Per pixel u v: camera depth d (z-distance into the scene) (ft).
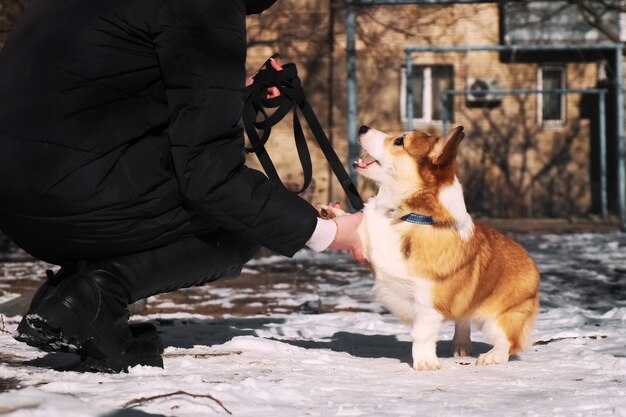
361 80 82.89
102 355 14.49
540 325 24.13
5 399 11.48
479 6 79.77
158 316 25.62
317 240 15.42
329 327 23.68
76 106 13.55
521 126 85.30
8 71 13.92
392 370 16.16
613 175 85.81
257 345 17.94
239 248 15.93
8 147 13.55
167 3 13.74
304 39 79.41
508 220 82.17
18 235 14.39
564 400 13.04
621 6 70.03
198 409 11.71
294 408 12.20
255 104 16.40
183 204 14.52
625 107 82.79
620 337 20.92
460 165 85.15
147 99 14.03
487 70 84.58
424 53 83.87
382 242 15.98
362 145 16.47
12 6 44.91
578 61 84.17
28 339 14.19
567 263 46.32
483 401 13.09
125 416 11.13
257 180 14.58
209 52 13.88
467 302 16.53
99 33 13.65
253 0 15.44
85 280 14.29
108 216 13.83
